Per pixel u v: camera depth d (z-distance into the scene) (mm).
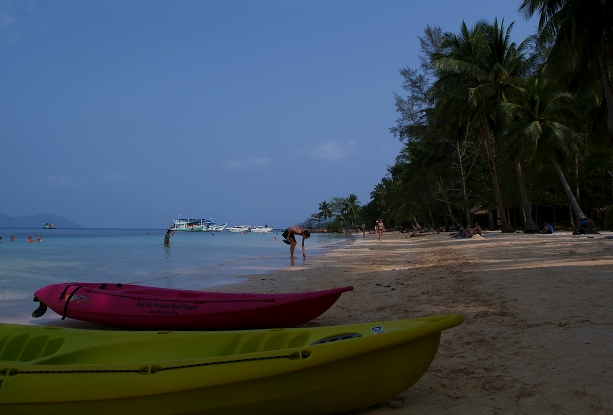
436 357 4363
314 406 3047
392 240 40656
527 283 7926
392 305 7348
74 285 7281
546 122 28141
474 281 8883
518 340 4602
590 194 35156
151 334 3891
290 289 10000
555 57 18875
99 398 2922
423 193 44500
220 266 16188
